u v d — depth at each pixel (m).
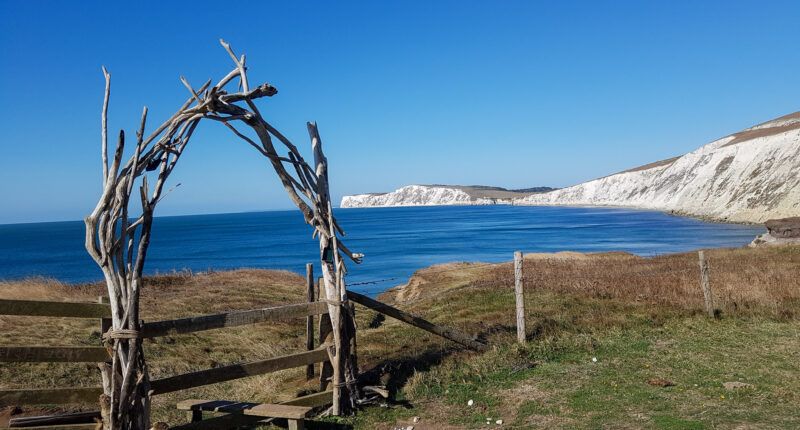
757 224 81.00
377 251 67.25
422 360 8.48
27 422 5.16
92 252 5.12
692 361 7.99
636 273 16.42
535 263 21.08
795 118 158.12
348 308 6.89
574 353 8.76
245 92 6.09
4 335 10.07
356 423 6.32
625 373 7.60
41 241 144.38
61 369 8.46
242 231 157.12
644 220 113.56
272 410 5.86
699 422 5.62
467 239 84.00
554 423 5.96
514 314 11.67
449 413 6.51
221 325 5.80
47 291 16.31
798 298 11.99
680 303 12.00
